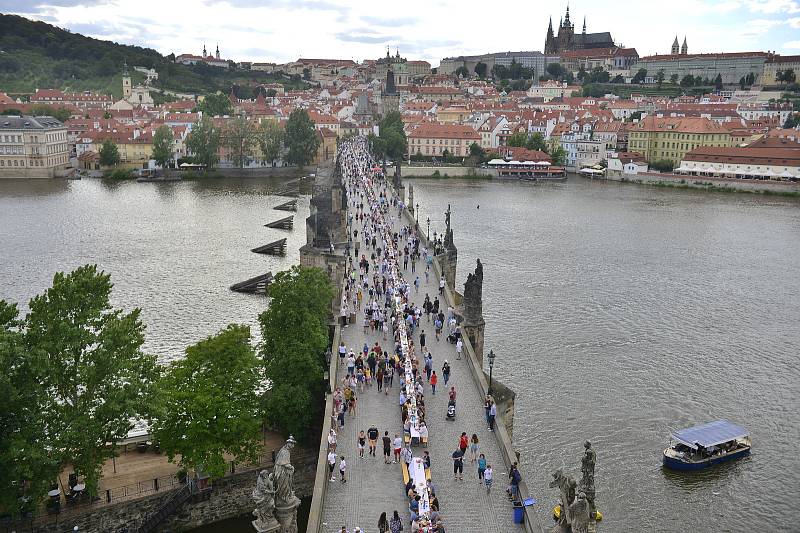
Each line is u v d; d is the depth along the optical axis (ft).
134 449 259.80
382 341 290.76
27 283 494.59
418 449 204.74
